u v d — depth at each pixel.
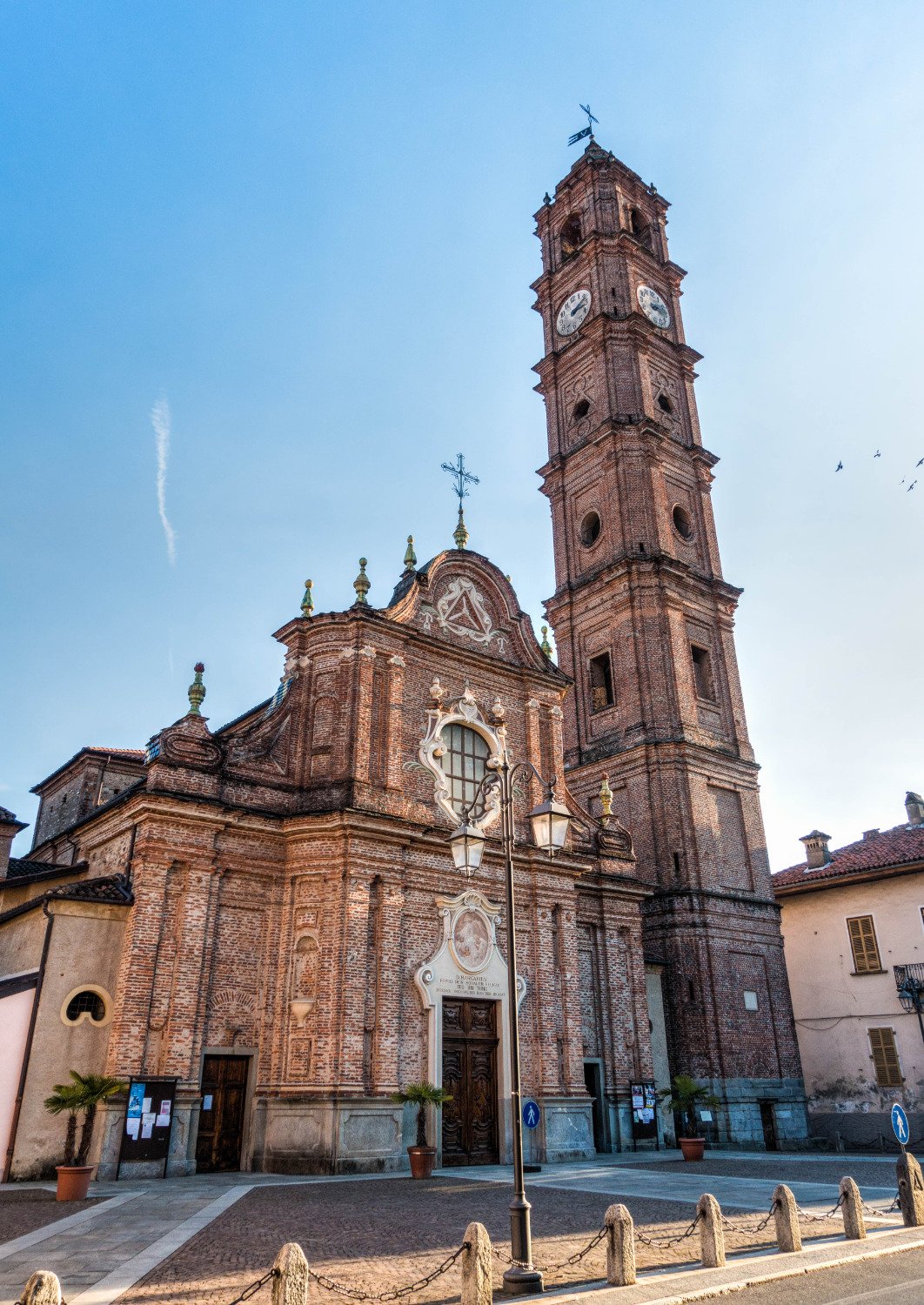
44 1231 13.92
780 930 38.50
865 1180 21.48
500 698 30.80
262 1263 11.76
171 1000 21.77
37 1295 7.80
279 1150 21.89
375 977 23.86
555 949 28.94
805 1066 40.38
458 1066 25.17
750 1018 34.75
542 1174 22.52
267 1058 22.95
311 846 24.50
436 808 27.27
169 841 22.83
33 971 22.19
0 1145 20.17
